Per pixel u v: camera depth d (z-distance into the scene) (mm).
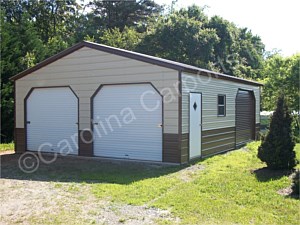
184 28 23781
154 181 6875
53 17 31359
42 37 30172
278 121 7656
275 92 20828
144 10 34594
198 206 5066
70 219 4641
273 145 7590
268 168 7762
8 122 16953
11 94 17094
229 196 5613
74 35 31328
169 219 4551
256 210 4871
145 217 4656
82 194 5996
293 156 7578
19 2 28906
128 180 7051
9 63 17047
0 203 5496
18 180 7312
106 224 4426
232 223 4355
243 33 34156
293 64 20484
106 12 34219
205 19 26938
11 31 18812
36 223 4520
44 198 5773
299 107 18906
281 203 5188
